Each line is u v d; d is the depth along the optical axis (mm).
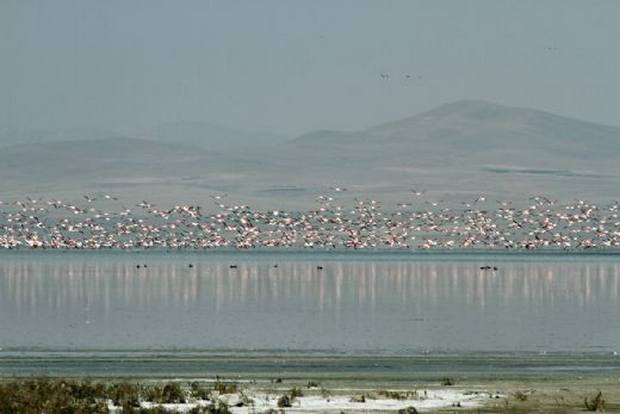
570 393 43844
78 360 55656
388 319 82562
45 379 45250
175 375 50188
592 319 83125
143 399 40781
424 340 67062
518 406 40156
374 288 123812
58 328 74375
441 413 38531
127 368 52719
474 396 42594
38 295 109500
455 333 71562
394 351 60719
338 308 94062
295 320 81562
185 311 90375
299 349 61500
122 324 77562
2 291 115062
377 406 39844
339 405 40000
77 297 107062
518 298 107812
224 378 49000
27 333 70562
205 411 37938
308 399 41406
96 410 37156
